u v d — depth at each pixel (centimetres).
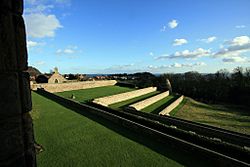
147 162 1319
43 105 2867
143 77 9975
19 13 228
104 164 1252
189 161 1367
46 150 1391
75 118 2286
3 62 205
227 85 7831
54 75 6575
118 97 4334
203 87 8425
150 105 4509
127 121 2038
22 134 234
